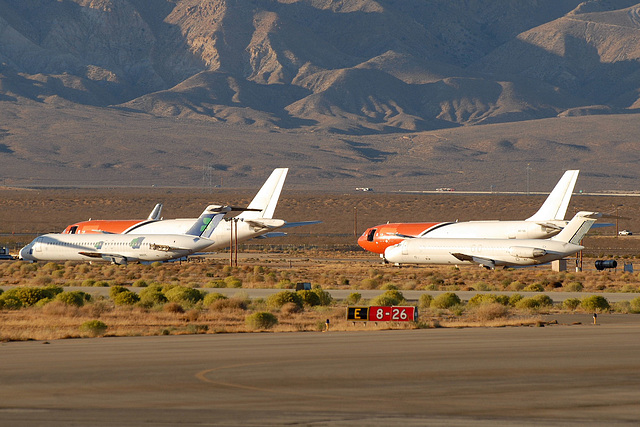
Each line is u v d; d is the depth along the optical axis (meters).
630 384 86.81
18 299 196.38
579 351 113.12
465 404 76.50
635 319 171.25
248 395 80.50
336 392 82.12
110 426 67.44
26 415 71.50
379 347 117.38
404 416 71.44
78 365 98.88
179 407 74.94
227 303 190.00
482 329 148.88
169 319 166.75
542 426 68.06
